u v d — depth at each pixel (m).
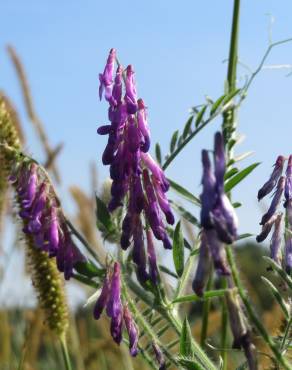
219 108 0.31
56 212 0.28
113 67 0.26
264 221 0.25
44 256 0.35
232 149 0.33
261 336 0.20
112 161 0.25
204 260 0.20
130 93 0.25
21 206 0.34
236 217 0.19
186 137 0.31
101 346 0.45
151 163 0.26
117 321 0.25
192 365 0.23
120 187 0.25
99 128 0.25
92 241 0.45
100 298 0.25
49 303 0.35
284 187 0.25
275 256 0.25
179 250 0.26
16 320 0.47
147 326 0.26
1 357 0.45
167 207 0.26
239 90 0.31
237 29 0.36
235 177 0.27
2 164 0.33
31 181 0.28
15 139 0.33
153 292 0.27
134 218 0.26
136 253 0.26
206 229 0.19
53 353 0.47
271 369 0.24
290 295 0.24
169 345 0.27
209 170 0.19
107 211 0.29
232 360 0.37
